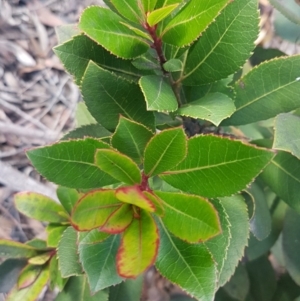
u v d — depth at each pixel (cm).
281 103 28
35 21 62
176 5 20
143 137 22
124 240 19
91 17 21
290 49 62
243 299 42
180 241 22
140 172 21
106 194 20
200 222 19
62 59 24
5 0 61
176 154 20
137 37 23
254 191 34
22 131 58
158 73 25
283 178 31
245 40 23
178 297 52
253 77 27
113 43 22
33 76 61
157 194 20
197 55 24
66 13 64
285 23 42
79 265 27
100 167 20
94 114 24
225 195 21
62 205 34
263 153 19
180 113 23
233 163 20
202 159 20
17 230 55
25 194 34
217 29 23
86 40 24
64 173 21
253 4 22
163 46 25
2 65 60
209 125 30
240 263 43
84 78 22
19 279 34
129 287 35
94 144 21
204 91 27
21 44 61
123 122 21
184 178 21
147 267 18
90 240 21
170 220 20
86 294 33
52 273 33
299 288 45
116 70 25
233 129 38
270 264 45
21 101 60
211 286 21
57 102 61
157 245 18
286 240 38
